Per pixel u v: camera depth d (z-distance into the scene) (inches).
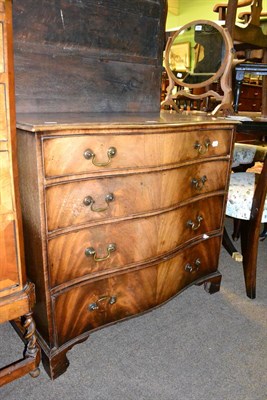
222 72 66.4
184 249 54.3
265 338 52.3
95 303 45.3
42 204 36.3
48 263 38.9
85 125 36.6
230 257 79.2
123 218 43.8
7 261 36.0
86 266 42.8
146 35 61.8
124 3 57.2
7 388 41.8
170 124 43.8
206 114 68.4
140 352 48.5
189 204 52.5
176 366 46.3
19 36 47.5
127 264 46.6
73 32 52.5
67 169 37.0
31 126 33.7
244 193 61.2
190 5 243.3
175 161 46.8
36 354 41.3
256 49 100.2
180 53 71.8
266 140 130.8
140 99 64.4
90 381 43.3
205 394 42.1
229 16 79.7
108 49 57.4
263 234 86.0
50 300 40.3
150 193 45.2
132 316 50.0
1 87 31.0
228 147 55.6
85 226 40.8
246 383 43.9
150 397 41.4
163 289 52.7
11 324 52.5
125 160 41.3
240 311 58.9
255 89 191.9
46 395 41.0
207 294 63.8
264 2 199.5
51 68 51.6
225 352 49.2
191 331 53.3
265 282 68.3
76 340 44.9
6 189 33.9
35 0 47.7
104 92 58.8
